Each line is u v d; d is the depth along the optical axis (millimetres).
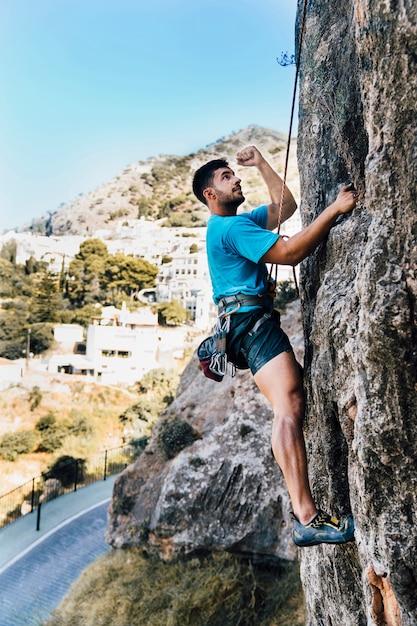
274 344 2777
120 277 76125
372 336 2129
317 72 3186
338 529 2377
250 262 2973
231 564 10414
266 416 11781
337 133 2943
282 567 10297
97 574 11664
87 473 27828
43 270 79625
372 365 2172
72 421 43312
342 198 2816
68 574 14141
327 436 2887
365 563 2461
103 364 56875
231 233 2916
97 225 113062
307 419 3297
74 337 62969
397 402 2131
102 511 18812
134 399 53531
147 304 75062
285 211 3512
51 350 61219
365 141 2783
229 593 9805
